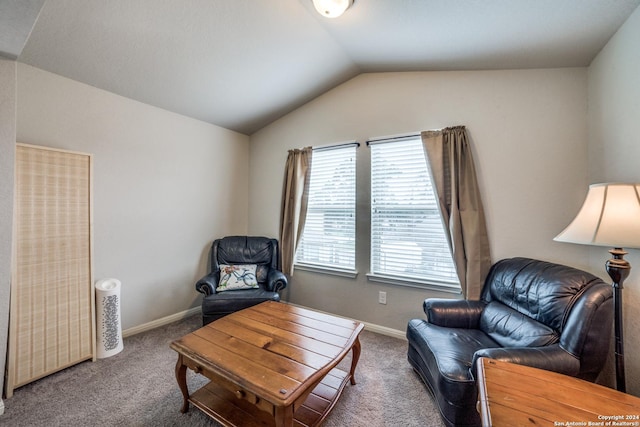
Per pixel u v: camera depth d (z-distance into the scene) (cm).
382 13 183
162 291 290
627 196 119
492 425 81
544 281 168
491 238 231
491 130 232
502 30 179
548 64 209
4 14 120
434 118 255
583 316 136
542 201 215
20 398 175
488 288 216
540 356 132
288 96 311
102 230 243
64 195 207
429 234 260
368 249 287
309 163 320
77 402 173
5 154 153
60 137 218
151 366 213
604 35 170
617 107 168
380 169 283
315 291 323
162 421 158
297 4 191
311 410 154
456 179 235
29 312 188
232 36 213
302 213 322
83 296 215
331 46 239
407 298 267
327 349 155
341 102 306
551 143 213
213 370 137
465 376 143
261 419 147
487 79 235
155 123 282
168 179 294
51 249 199
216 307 258
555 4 149
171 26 194
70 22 177
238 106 312
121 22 184
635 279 153
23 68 200
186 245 313
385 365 219
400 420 161
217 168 346
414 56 236
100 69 220
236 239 338
